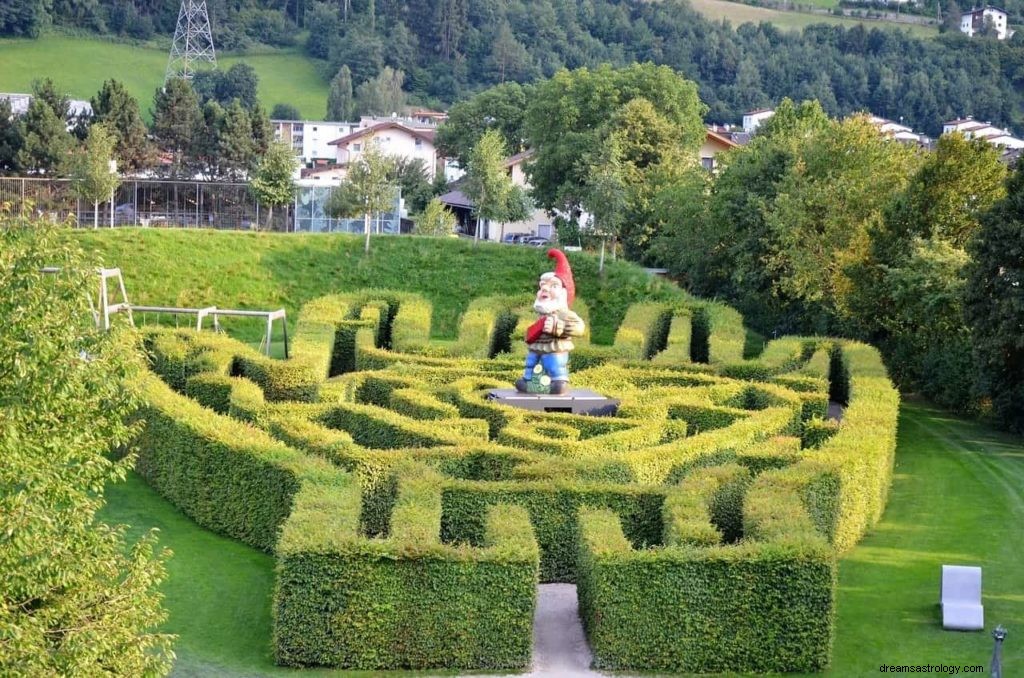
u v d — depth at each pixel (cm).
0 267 1831
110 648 1745
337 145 13038
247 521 2867
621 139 8494
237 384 3697
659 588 2217
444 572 2212
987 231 4391
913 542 3055
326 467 2728
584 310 5691
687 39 19838
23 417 1761
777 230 5728
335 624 2202
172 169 10200
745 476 2777
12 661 1644
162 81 17075
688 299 5966
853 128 5875
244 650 2264
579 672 2214
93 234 6294
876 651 2317
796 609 2217
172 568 2680
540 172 9075
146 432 3391
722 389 3872
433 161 13162
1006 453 4169
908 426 4572
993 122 17712
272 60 19075
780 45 19600
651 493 2644
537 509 2633
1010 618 2495
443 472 2864
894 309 5288
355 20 19900
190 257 6253
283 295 6156
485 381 3850
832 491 2764
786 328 6009
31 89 15950
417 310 5366
